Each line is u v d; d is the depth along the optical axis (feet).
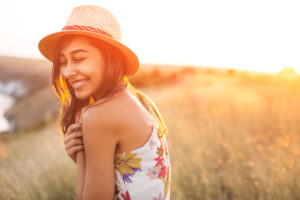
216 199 10.01
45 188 13.66
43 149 23.25
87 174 3.16
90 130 3.07
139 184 3.29
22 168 17.78
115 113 3.09
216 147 14.02
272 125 16.63
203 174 10.62
